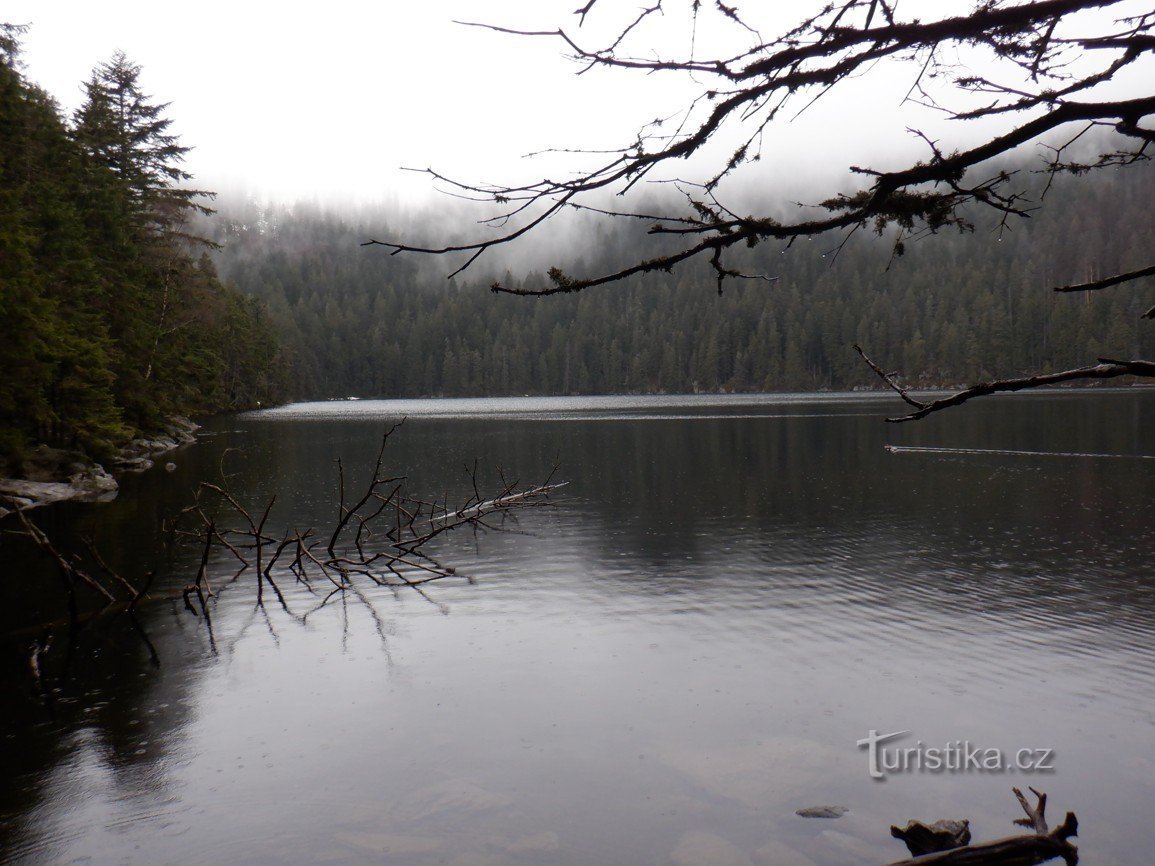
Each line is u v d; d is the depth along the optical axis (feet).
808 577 46.39
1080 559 50.44
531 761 23.76
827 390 523.70
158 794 22.30
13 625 38.04
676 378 560.20
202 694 29.40
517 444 146.72
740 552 53.67
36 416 83.71
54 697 29.22
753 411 268.00
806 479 92.12
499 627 37.27
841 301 520.83
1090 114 5.74
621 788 22.03
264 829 20.39
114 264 120.78
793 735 25.22
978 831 19.48
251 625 37.93
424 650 34.01
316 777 23.04
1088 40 6.20
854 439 146.30
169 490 82.84
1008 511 68.80
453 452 130.93
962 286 515.91
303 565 50.67
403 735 25.72
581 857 18.70
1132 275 6.76
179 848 19.71
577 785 22.24
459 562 51.78
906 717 26.55
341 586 44.88
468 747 24.80
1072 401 269.44
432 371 588.91
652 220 6.61
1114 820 19.79
